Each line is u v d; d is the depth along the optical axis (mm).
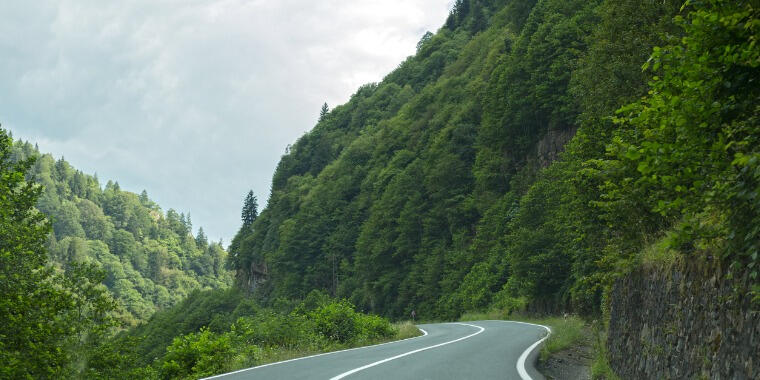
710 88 5039
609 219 10219
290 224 132625
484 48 133000
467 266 68250
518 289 49062
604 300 16016
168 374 14352
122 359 17953
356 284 99438
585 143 16562
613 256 10695
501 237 62531
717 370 5234
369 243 99625
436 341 18094
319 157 195250
